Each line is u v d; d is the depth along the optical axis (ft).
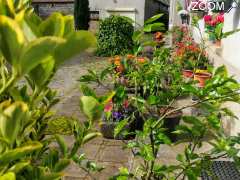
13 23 2.36
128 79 17.79
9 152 2.69
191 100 19.84
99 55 46.37
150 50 26.78
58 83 30.14
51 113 4.76
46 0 79.00
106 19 46.98
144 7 68.59
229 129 14.21
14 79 2.65
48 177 3.32
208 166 6.61
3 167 2.80
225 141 5.93
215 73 6.33
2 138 2.76
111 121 15.88
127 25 46.37
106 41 46.37
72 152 4.14
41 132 4.42
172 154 13.58
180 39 40.16
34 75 3.02
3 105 2.66
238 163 5.72
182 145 14.35
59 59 2.98
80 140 4.18
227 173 11.23
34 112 3.87
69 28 3.02
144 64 12.46
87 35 2.84
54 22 2.86
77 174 12.62
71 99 24.04
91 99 3.87
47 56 2.57
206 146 13.12
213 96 5.76
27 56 2.50
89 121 4.16
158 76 11.75
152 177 7.29
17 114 2.69
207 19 27.50
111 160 14.06
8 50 2.51
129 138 15.88
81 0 62.80
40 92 3.30
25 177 3.42
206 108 6.00
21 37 2.41
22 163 3.01
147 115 9.70
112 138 16.03
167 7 109.29
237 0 18.21
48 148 4.59
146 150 6.58
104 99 4.79
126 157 14.30
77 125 4.92
